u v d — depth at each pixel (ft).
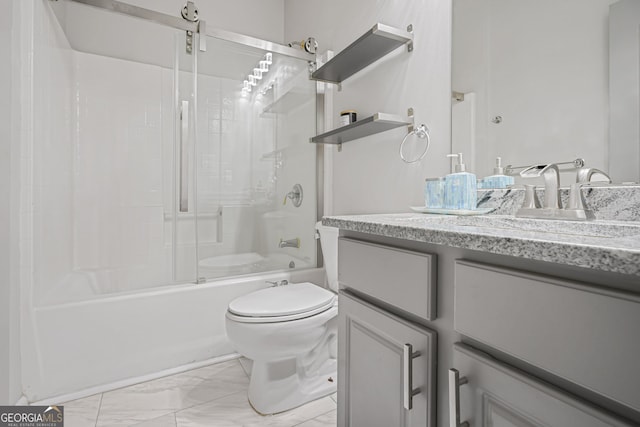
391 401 2.30
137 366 4.87
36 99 4.61
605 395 1.15
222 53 6.28
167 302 5.13
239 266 6.39
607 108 2.64
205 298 5.44
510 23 3.36
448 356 1.89
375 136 5.34
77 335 4.50
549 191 2.64
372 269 2.49
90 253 6.56
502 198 3.37
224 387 4.75
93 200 6.59
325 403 4.47
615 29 2.60
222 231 6.28
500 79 3.46
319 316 4.27
